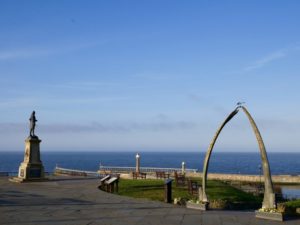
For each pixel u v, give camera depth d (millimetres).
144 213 16734
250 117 17422
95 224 14016
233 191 27266
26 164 34500
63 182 33469
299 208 17250
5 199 20891
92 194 23797
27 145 35281
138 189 26938
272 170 133125
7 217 15180
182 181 30109
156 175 42656
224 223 14711
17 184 31234
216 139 18828
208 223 14688
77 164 191875
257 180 51750
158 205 19344
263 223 14836
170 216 16109
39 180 34188
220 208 19406
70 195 23172
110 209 17703
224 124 18469
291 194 39562
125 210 17484
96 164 192875
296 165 184250
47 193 24234
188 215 16469
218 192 25531
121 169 57250
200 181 32812
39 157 35375
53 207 18094
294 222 15141
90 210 17328
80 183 32375
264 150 16875
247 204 22531
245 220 15438
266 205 16438
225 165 186500
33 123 35562
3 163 187500
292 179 52375
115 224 14117
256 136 17141
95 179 37719
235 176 53875
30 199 21031
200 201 18781
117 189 26219
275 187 43125
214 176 55188
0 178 38031
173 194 23922
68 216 15617
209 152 18984
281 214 15477
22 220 14562
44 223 14023
